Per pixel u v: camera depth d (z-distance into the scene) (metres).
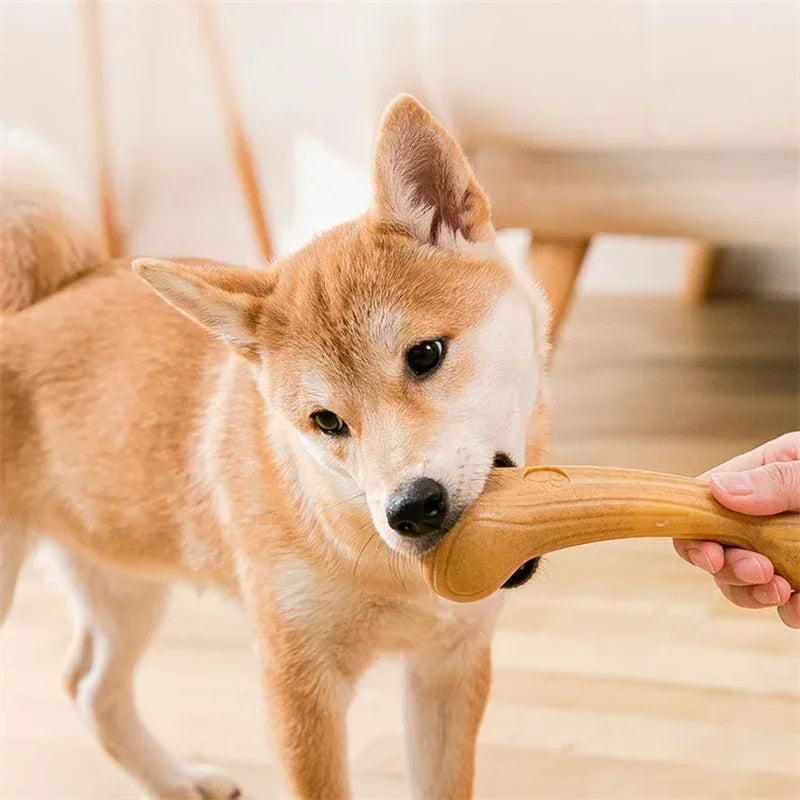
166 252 1.89
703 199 1.22
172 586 1.04
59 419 0.92
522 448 0.80
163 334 0.91
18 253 0.94
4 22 1.84
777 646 1.05
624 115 1.16
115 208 1.79
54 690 1.08
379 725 1.01
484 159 1.28
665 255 1.98
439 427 0.76
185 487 0.89
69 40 1.83
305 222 1.84
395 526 0.74
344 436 0.79
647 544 1.20
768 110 1.13
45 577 1.20
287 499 0.83
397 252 0.80
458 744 0.88
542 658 1.05
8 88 1.87
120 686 0.97
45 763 1.00
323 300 0.80
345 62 1.74
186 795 0.96
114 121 1.84
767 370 1.65
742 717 0.98
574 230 1.28
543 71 1.16
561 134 1.19
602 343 1.79
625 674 1.03
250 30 1.76
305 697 0.84
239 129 1.57
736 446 1.38
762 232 1.21
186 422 0.89
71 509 0.93
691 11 1.11
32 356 0.93
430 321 0.78
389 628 0.84
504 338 0.79
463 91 1.19
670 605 1.10
